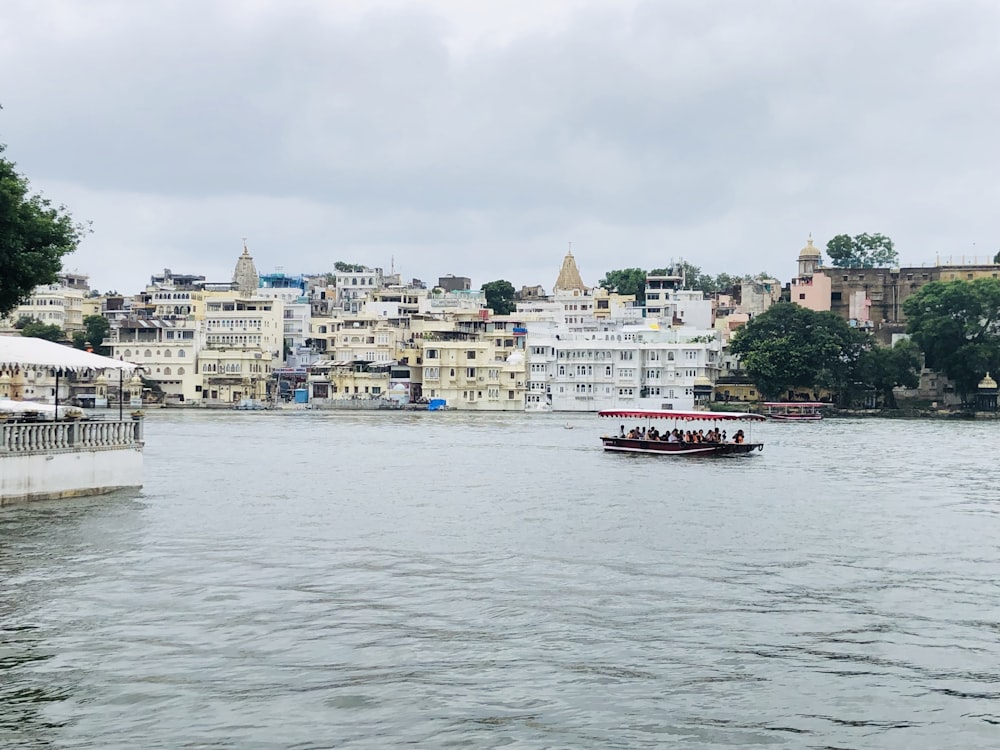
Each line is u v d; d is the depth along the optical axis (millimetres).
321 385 168250
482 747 16484
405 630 22250
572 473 58219
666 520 38469
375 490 47562
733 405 148875
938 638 22312
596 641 21750
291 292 198000
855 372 148000
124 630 21812
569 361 158000
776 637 22250
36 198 43875
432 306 192500
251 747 16312
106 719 17219
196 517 36219
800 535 35250
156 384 163750
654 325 161500
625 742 16781
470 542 32719
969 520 39344
